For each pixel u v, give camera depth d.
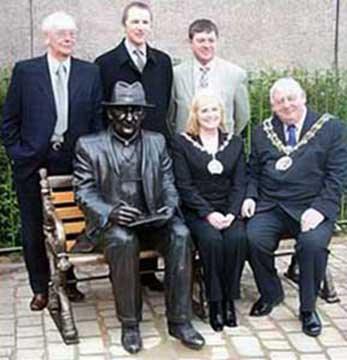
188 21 6.66
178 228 3.99
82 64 4.36
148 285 4.87
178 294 3.96
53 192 4.38
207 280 4.21
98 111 4.39
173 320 3.98
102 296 4.78
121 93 4.11
